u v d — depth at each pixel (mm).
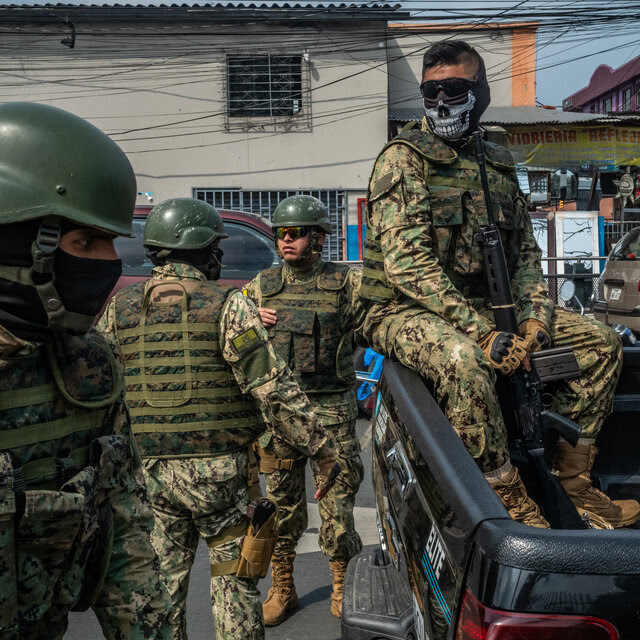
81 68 16266
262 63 16750
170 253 2252
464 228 2318
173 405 2113
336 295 2969
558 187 15984
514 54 18922
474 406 1955
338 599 2955
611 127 17828
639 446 2590
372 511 4180
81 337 1173
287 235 2977
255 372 2082
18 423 1038
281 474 2818
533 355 2170
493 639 1047
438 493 1425
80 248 1105
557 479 2045
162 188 16672
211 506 2113
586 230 12570
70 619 2959
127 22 16203
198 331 2121
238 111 16859
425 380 2180
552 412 2121
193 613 3020
